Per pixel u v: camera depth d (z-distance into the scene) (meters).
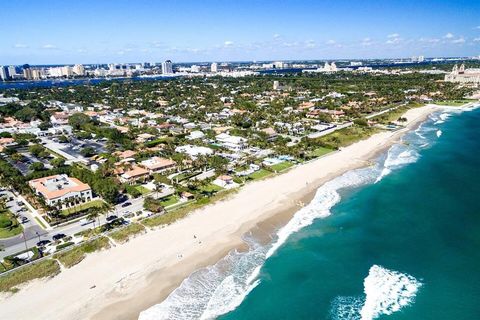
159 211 93.81
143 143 160.88
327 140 165.00
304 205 99.81
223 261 73.38
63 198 98.12
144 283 66.31
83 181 114.00
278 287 65.81
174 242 79.81
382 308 60.09
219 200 100.69
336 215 93.81
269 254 76.12
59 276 68.12
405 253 75.94
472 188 110.38
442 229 85.69
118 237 80.62
